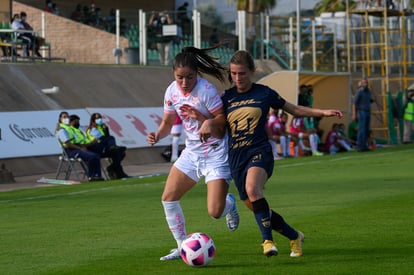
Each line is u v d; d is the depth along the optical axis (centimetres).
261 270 1531
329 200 2634
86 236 2000
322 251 1716
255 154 1596
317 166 4103
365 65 6994
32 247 1855
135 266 1608
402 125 6075
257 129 1605
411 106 6081
